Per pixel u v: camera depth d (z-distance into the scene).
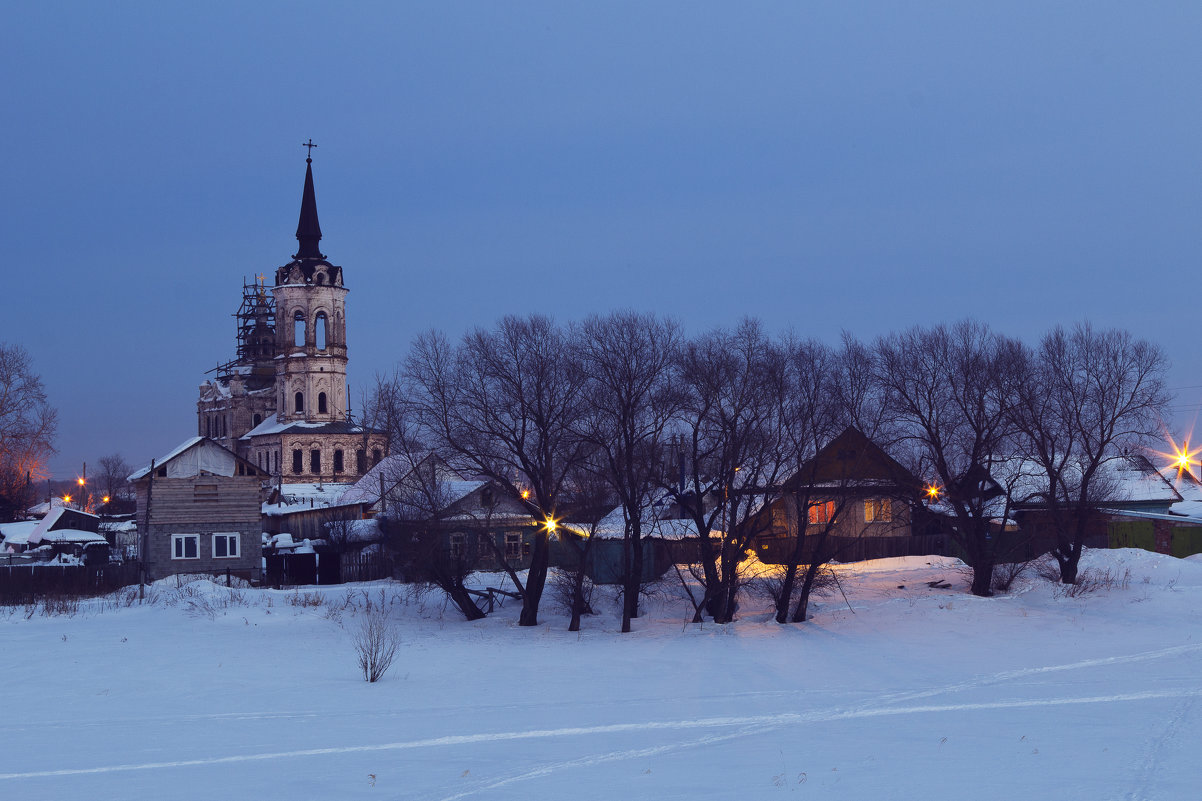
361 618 50.25
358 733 24.77
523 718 26.59
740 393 45.09
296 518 89.69
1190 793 17.27
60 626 48.03
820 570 49.97
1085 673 32.84
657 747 22.66
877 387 49.72
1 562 79.44
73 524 94.00
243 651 40.09
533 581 48.44
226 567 70.12
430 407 47.16
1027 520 59.84
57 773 20.80
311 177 143.00
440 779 19.86
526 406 46.19
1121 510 64.69
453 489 63.59
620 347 45.56
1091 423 52.50
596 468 47.44
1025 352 52.62
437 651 40.59
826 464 48.91
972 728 24.09
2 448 89.75
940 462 50.81
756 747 22.45
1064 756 20.52
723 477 46.44
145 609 54.03
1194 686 29.67
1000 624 44.94
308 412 138.25
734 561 47.25
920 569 59.28
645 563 58.00
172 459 70.31
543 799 18.20
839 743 22.67
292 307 139.50
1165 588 51.59
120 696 30.66
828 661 36.78
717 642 42.06
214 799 18.53
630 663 37.03
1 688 32.06
